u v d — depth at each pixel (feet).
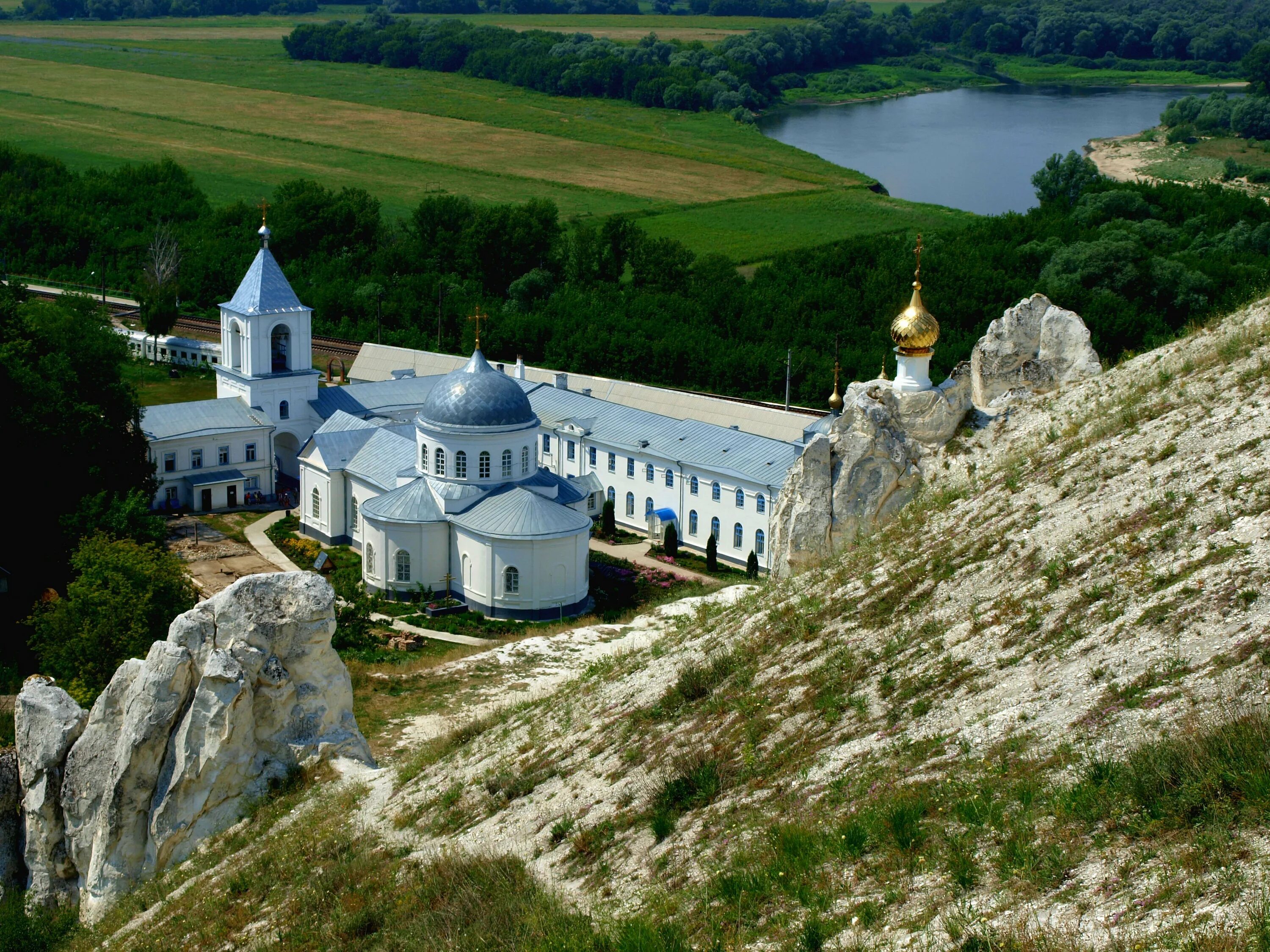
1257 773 94.02
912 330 197.06
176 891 163.22
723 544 392.06
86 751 178.50
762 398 556.51
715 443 399.85
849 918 101.76
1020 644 129.59
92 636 253.03
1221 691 106.42
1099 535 138.72
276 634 179.32
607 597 364.58
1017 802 106.11
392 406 470.39
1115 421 162.20
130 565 268.41
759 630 160.35
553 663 272.10
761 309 634.84
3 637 312.71
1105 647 121.19
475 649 322.75
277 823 170.19
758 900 109.29
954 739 119.65
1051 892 95.04
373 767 185.37
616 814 135.95
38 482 351.87
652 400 456.04
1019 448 175.22
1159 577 126.00
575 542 347.36
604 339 593.42
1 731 242.17
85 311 476.13
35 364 392.68
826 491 185.88
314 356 616.39
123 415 409.08
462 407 358.43
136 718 172.55
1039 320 192.24
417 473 371.97
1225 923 84.99
